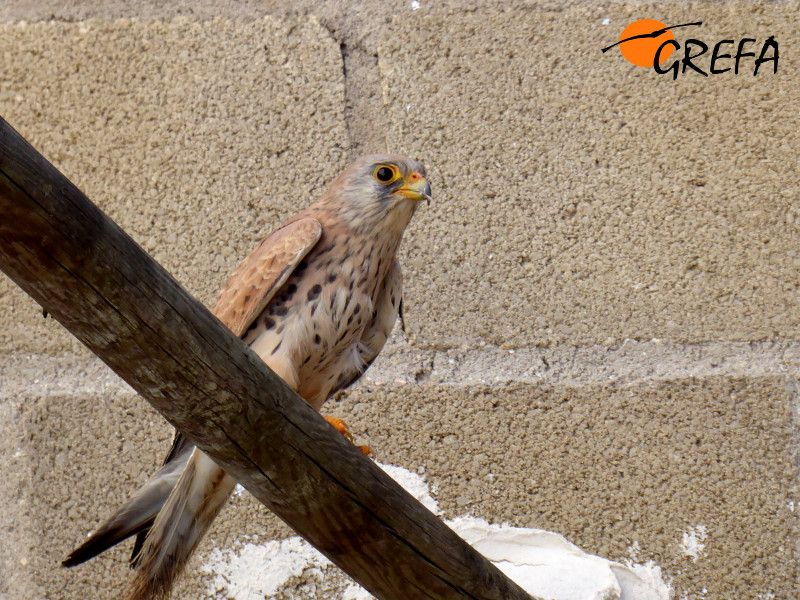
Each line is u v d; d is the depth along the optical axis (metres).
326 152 5.15
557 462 4.76
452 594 3.26
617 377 4.85
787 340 4.87
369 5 5.32
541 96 5.20
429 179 5.11
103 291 2.47
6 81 5.27
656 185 5.08
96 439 4.88
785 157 5.09
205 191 5.12
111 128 5.21
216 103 5.22
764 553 4.62
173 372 2.64
